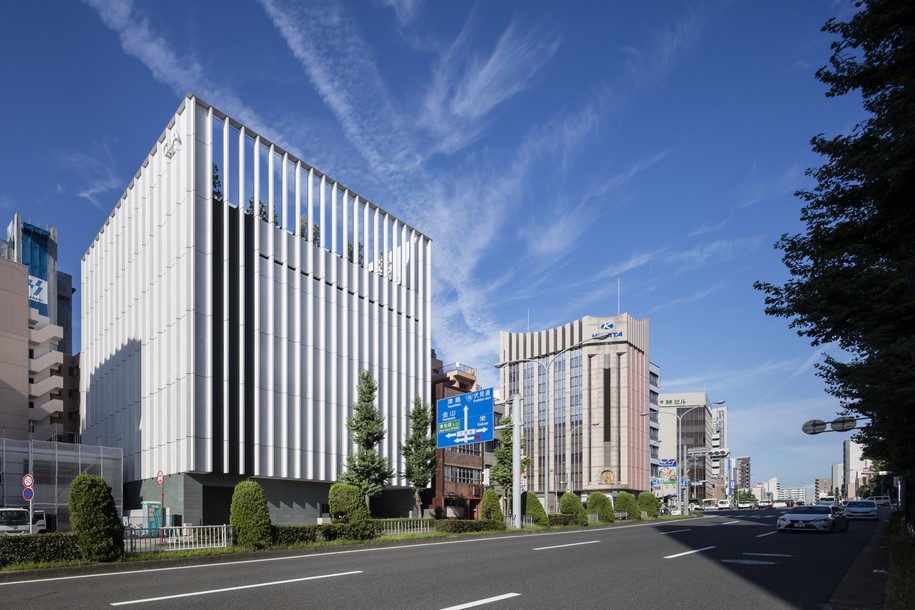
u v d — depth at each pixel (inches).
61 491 1614.2
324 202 1849.2
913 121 456.8
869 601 413.1
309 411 1692.9
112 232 1968.5
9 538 582.2
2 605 390.6
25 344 2340.1
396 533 1096.8
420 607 379.6
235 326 1544.0
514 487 1354.6
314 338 1749.5
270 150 1707.7
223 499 1561.3
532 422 4121.6
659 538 992.2
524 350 4271.7
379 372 1980.8
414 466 1752.0
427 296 2257.6
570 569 569.9
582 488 3799.2
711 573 547.5
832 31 544.7
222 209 1558.8
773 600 417.4
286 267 1691.7
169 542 747.4
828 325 557.9
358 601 398.9
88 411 2101.4
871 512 1871.3
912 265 492.1
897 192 499.8
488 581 490.9
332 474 1737.2
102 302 2025.1
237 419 1509.6
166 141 1593.3
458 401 1422.2
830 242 562.6
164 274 1555.1
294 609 371.6
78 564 607.8
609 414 3801.7
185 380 1432.1
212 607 377.4
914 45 491.8
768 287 592.7
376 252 2039.9
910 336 451.2
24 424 2298.2
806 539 968.9
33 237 3821.4
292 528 850.1
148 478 1552.7
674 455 5674.2
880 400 481.4
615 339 3868.1
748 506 4242.1
